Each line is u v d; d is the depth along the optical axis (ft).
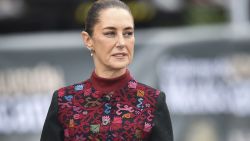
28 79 62.39
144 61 61.52
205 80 61.41
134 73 61.31
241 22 73.67
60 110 28.32
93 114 27.96
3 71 62.44
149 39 61.93
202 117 61.36
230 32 61.52
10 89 62.28
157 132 27.84
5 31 84.84
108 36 27.89
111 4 28.07
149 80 61.41
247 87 61.00
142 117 27.76
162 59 61.57
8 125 62.13
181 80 61.41
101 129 27.66
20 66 62.49
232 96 61.21
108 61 27.91
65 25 82.38
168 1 81.76
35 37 62.95
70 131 28.02
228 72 61.26
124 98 28.14
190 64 61.41
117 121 27.68
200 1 83.92
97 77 28.53
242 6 73.56
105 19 27.81
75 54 62.49
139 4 78.18
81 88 28.66
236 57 61.26
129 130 27.55
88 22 28.53
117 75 28.40
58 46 62.64
